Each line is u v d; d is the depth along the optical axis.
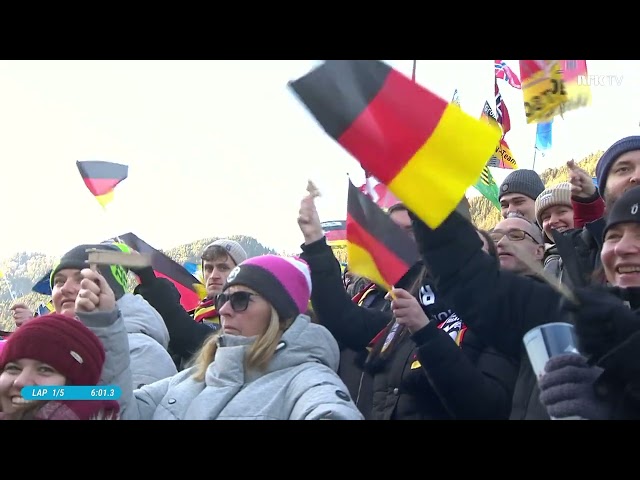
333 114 2.28
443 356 2.50
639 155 2.96
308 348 2.69
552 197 3.49
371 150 2.29
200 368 2.79
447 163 2.29
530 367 2.48
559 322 2.40
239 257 3.91
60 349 2.54
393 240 2.90
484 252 2.65
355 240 2.96
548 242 3.49
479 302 2.57
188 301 4.21
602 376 2.15
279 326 2.71
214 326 3.86
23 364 2.56
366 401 2.93
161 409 2.70
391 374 2.84
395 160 2.29
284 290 2.72
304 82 2.29
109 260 2.71
